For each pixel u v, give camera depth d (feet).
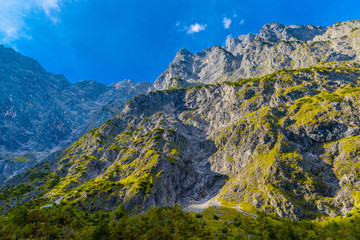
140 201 593.01
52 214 482.69
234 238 321.11
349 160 528.22
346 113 640.17
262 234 339.16
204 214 528.63
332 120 646.33
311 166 565.53
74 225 443.32
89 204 613.11
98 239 330.34
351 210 433.48
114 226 384.88
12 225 385.50
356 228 330.34
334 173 526.16
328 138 621.72
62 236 371.15
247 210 529.45
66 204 625.41
